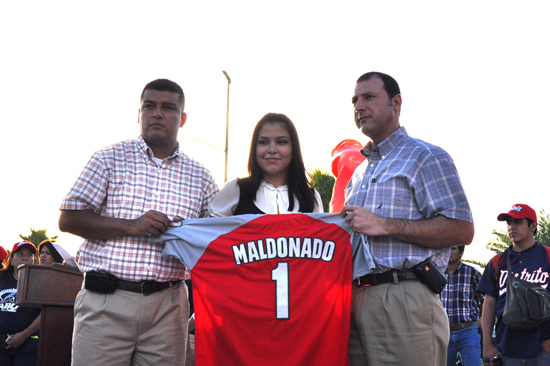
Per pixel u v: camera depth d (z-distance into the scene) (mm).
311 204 4008
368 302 3547
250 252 3637
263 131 3932
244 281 3613
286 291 3564
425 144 3668
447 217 3426
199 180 4086
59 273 4703
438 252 3570
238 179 4023
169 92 3957
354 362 3740
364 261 3584
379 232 3410
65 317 4738
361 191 3770
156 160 3963
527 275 5305
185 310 3900
